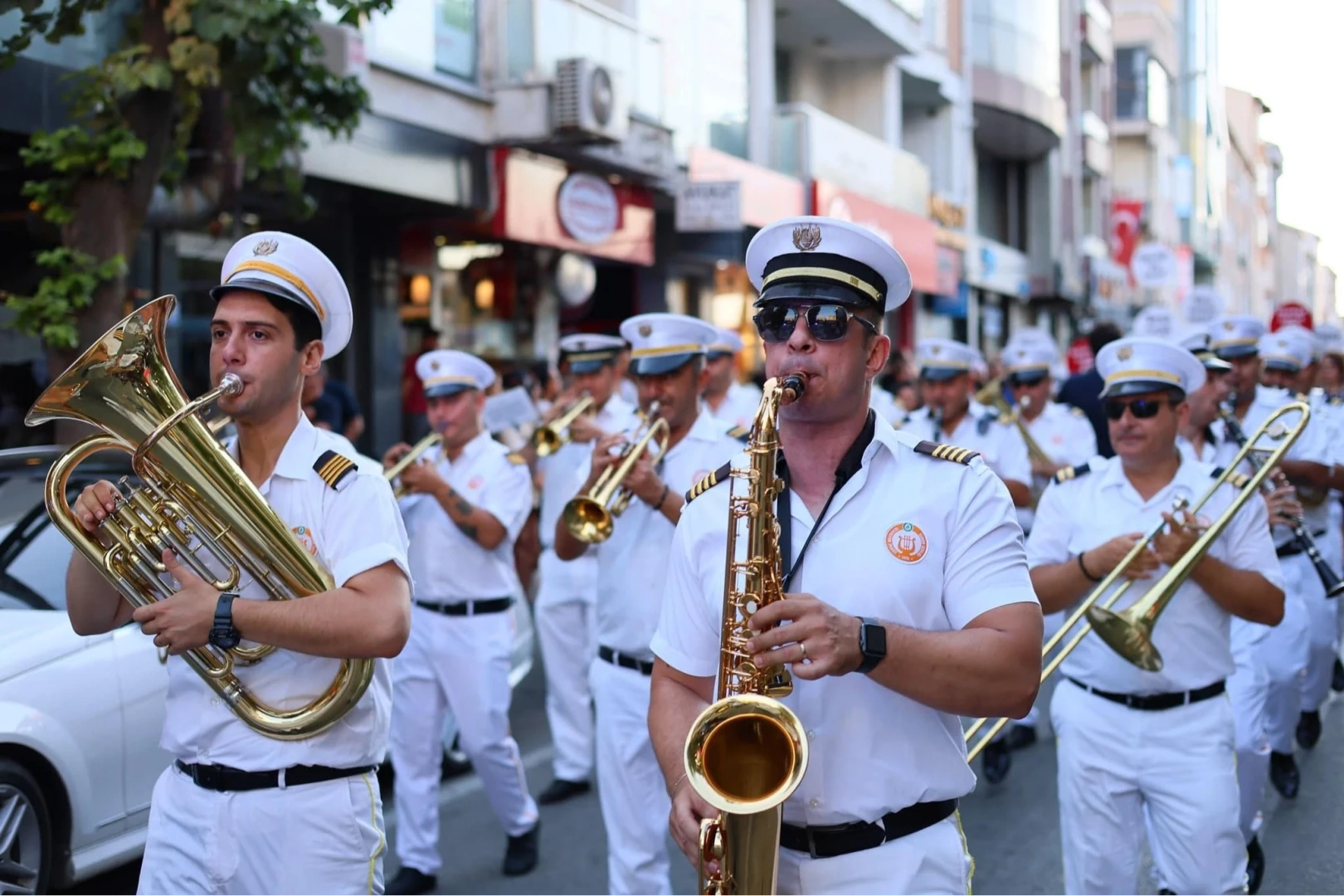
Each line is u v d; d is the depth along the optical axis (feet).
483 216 38.75
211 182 27.61
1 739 13.74
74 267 21.54
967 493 8.02
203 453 8.98
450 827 19.40
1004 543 7.97
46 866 14.25
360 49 31.42
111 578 9.14
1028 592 7.88
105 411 8.93
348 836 9.59
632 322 15.65
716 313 58.03
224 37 21.61
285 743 9.48
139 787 15.47
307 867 9.41
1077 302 108.27
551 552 21.97
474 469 18.24
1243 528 13.35
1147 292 131.44
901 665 7.27
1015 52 89.45
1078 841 13.28
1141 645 12.25
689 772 6.88
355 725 9.70
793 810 8.00
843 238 7.93
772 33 59.11
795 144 58.39
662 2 50.11
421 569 17.71
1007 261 95.20
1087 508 14.11
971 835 18.75
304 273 9.76
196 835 9.53
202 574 9.27
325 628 8.94
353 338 38.45
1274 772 20.40
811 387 7.93
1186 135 170.91
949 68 83.15
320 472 9.71
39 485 17.06
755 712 6.93
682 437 15.80
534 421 22.39
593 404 23.54
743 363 60.13
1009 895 16.39
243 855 9.43
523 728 25.02
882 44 69.15
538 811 20.26
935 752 8.09
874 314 8.11
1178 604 13.01
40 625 15.01
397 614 9.30
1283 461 22.54
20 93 25.66
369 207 37.91
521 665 22.25
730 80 55.62
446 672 17.25
